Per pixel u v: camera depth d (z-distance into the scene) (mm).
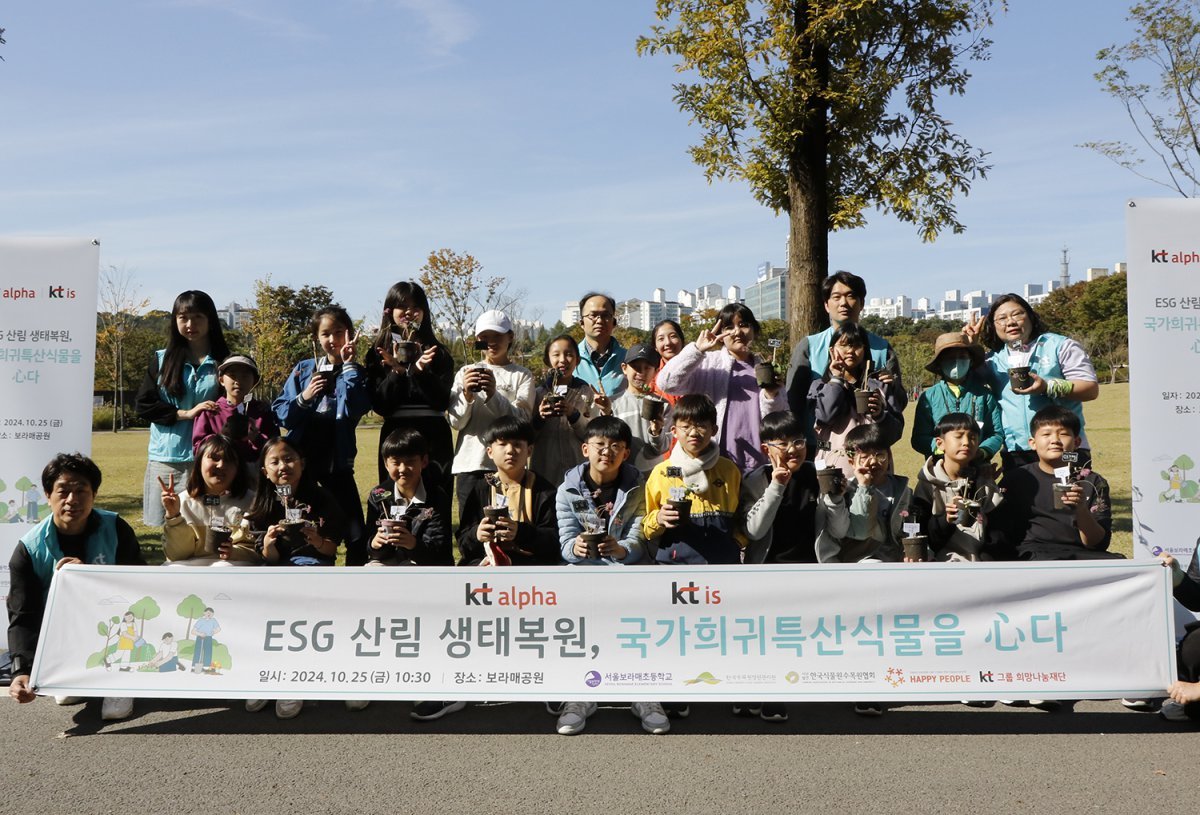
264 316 39562
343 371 6316
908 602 4699
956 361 6281
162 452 6316
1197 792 3879
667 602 4750
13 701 5191
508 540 4910
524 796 3875
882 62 10516
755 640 4719
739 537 5227
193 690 4793
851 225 10875
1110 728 4699
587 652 4750
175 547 5449
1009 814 3668
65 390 6211
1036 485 5312
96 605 4879
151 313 42375
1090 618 4664
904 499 5312
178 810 3750
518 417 5316
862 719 4867
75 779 4074
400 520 5078
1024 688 4629
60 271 6211
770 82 10195
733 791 3912
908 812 3689
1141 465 6207
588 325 6914
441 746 4480
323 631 4820
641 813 3701
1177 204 6164
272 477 5332
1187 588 5230
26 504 6195
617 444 5070
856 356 5883
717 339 6199
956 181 10906
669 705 4918
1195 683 4570
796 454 4914
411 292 6262
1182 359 6164
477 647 4785
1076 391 6113
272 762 4273
